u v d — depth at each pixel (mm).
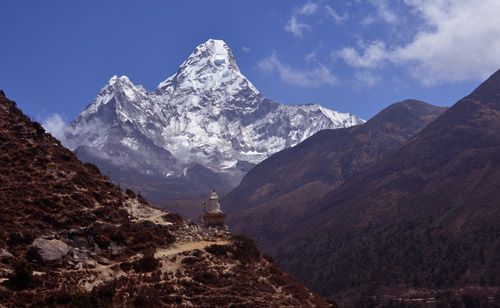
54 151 132750
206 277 112688
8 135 131250
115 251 115500
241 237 127562
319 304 119875
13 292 98938
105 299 101688
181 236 124250
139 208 129625
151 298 104375
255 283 116500
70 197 121875
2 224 112312
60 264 108250
